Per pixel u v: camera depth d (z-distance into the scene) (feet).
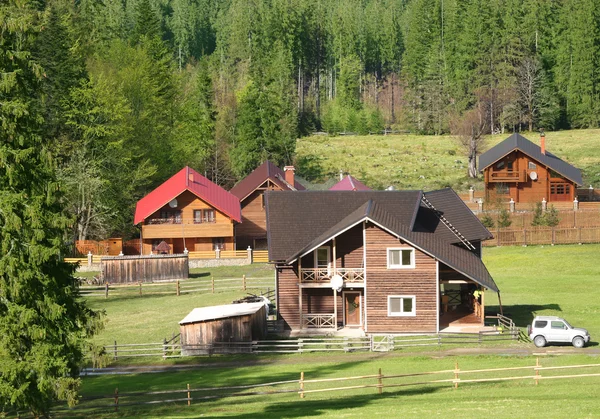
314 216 190.60
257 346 168.14
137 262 252.83
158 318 198.08
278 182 315.58
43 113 288.51
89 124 300.61
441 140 538.47
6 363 99.86
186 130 410.11
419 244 175.22
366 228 178.40
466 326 180.04
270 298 215.31
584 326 180.24
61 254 107.34
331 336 176.04
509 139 382.22
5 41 106.52
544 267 260.21
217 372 151.94
